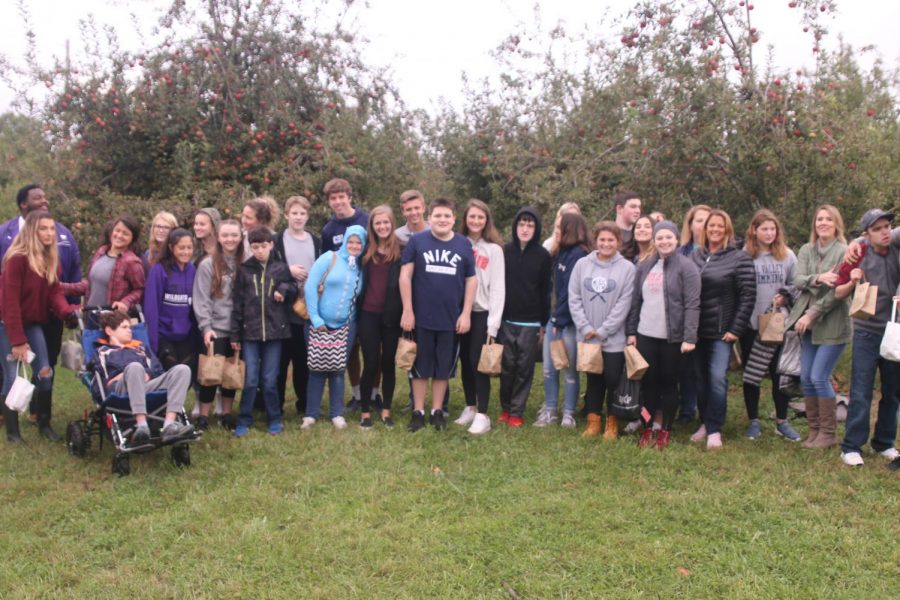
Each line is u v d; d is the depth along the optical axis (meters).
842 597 3.55
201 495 4.69
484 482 4.95
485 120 11.64
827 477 4.92
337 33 10.80
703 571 3.81
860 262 5.09
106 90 10.14
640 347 5.59
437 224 5.81
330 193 6.32
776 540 4.09
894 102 9.42
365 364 6.11
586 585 3.67
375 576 3.77
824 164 7.38
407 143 11.30
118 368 5.16
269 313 5.89
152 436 5.21
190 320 6.00
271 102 10.46
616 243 5.78
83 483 4.92
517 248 6.16
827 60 8.30
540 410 6.64
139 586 3.63
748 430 5.94
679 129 7.92
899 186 7.61
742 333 5.52
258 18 10.50
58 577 3.75
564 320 6.11
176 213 9.23
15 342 5.40
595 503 4.56
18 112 10.65
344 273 5.90
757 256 5.90
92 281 6.01
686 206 8.40
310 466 5.21
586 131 10.02
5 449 5.62
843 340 5.42
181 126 10.20
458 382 7.99
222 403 6.23
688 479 4.93
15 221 6.20
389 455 5.41
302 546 4.02
